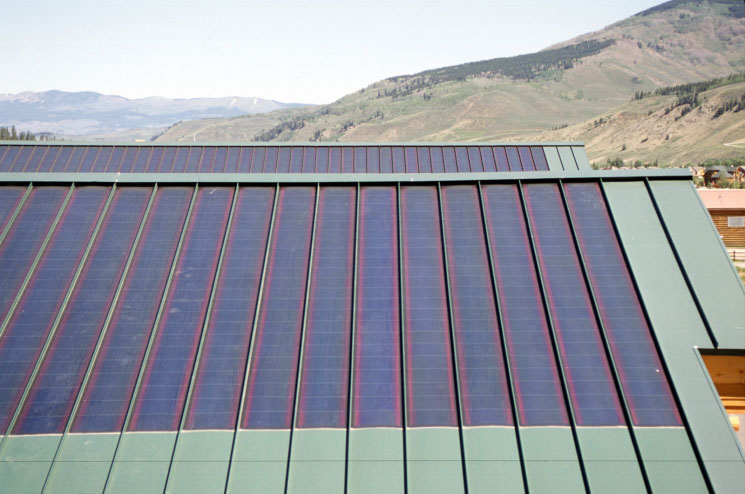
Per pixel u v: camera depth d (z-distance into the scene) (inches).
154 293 727.7
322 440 588.1
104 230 809.5
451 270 746.2
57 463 569.0
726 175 6230.3
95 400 618.5
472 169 1722.4
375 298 719.7
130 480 558.3
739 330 653.9
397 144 1819.6
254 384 633.6
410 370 644.7
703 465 549.0
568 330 671.1
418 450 577.3
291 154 1815.9
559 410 602.2
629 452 566.6
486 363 647.1
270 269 757.3
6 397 618.8
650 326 666.8
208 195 868.0
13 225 813.9
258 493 550.6
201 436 590.2
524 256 758.5
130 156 1808.6
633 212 800.3
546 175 856.9
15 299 714.8
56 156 1792.6
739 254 2588.6
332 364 651.5
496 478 555.5
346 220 823.1
